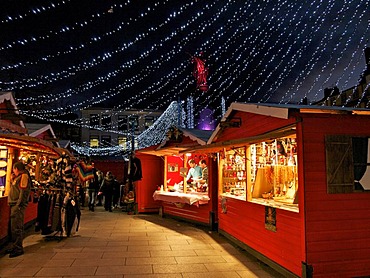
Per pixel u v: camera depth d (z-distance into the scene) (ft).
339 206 17.20
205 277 18.76
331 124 17.67
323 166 17.30
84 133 133.59
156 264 21.12
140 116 137.59
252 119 24.32
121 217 42.01
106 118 136.98
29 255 23.07
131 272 19.51
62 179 29.19
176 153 40.29
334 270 16.71
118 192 52.70
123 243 26.91
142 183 45.70
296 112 17.19
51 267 20.35
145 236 29.73
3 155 29.58
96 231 32.07
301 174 17.07
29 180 23.77
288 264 18.33
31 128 41.65
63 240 27.96
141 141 107.86
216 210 33.22
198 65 55.16
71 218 29.19
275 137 19.26
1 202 25.17
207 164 35.60
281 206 19.92
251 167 24.93
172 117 69.31
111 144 130.52
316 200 16.94
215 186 33.53
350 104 71.26
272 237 20.26
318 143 17.35
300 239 17.13
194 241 27.71
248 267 20.63
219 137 30.83
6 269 19.89
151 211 45.50
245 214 24.52
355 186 17.56
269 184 24.49
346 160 17.54
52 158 36.17
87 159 34.88
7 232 26.61
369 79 65.10
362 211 17.47
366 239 17.30
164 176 43.16
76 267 20.39
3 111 30.12
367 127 18.17
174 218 39.81
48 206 28.78
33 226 34.91
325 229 16.87
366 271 17.07
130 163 43.83
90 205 49.14
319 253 16.66
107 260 21.95
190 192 38.40
